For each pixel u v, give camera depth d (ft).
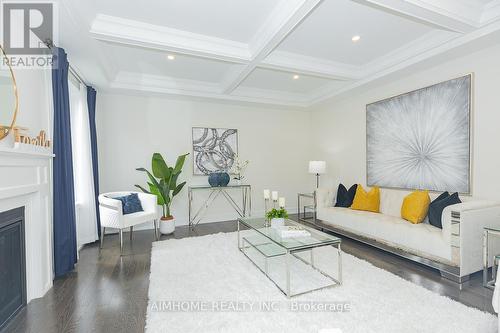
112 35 8.51
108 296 7.23
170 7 8.06
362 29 9.50
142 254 10.68
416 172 11.67
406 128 12.09
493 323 5.65
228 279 8.06
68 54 9.61
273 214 9.84
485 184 9.32
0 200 5.83
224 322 5.86
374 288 7.32
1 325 5.75
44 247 7.50
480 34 8.42
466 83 9.79
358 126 15.11
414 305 6.40
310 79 14.83
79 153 11.85
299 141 19.57
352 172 15.62
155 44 9.23
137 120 15.14
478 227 7.98
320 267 8.91
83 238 11.78
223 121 17.28
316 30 9.55
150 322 5.88
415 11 7.41
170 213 15.78
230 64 12.51
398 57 11.09
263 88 16.53
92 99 12.96
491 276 8.20
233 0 7.76
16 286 6.40
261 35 9.42
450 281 7.88
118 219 10.82
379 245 10.48
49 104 8.36
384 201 12.37
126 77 13.39
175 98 15.65
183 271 8.70
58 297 7.19
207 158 16.74
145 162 15.30
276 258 9.82
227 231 14.24
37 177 7.23
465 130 9.83
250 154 18.07
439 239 8.25
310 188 19.62
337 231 12.81
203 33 9.68
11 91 6.23
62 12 6.95
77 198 11.61
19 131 6.40
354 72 12.93
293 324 5.74
